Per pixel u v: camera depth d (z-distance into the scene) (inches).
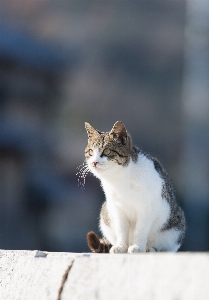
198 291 135.7
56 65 756.6
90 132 251.1
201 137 804.6
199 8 823.1
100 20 823.7
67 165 735.7
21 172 690.8
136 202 230.8
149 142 799.7
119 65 816.3
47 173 719.1
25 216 674.8
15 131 696.4
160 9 828.6
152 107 810.2
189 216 757.3
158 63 823.1
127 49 820.0
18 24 794.8
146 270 150.6
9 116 713.0
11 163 686.5
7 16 788.0
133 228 239.8
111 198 235.8
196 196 777.6
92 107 791.1
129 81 813.9
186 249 724.0
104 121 791.7
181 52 829.2
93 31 821.2
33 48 741.3
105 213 253.4
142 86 814.5
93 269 166.4
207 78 821.2
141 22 825.5
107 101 799.7
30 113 735.7
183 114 813.2
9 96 714.8
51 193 687.7
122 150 232.2
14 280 189.0
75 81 791.1
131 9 823.7
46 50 767.1
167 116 813.2
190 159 795.4
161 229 240.1
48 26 811.4
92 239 251.8
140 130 802.2
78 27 819.4
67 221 685.3
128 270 155.6
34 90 737.6
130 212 236.5
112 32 822.5
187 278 139.7
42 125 742.5
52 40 807.7
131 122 802.8
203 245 737.0
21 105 727.1
